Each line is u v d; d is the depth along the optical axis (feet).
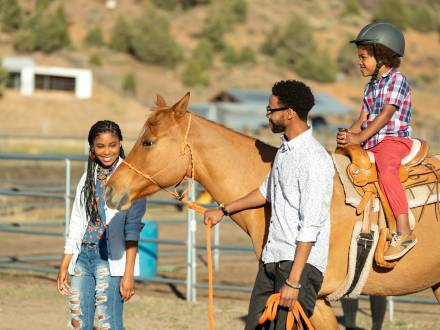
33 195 50.90
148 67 453.58
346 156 25.53
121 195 24.79
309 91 22.93
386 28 25.58
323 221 22.53
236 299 46.85
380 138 25.79
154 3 622.95
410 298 42.57
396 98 25.34
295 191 22.53
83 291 25.53
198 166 25.79
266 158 26.00
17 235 73.92
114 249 25.25
